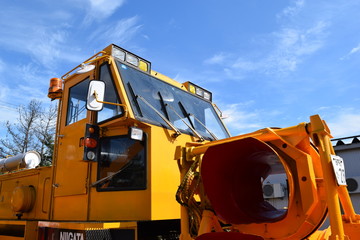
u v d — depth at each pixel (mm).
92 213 3553
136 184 3348
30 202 4742
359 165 7887
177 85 4879
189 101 4898
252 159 2367
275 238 2115
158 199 3289
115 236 2801
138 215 3244
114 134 3600
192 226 2623
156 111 3895
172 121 4168
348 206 2090
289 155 2117
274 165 2473
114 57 3939
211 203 2285
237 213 2311
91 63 4156
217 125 5309
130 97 3695
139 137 3344
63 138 4328
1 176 6012
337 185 1932
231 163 2389
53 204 4215
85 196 3684
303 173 2027
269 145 2215
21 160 6184
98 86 3297
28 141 25188
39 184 4762
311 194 1959
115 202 3416
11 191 5578
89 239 2744
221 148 2250
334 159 1975
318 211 2008
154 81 4348
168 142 3680
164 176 3449
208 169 2318
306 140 2109
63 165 4168
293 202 2064
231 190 2371
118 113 3557
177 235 3588
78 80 4387
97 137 3631
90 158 3512
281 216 2152
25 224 4004
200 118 4961
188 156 2709
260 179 2557
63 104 4598
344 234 1950
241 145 2193
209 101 5484
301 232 2023
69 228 3039
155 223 3391
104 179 3523
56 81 4746
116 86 3711
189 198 2619
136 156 3449
